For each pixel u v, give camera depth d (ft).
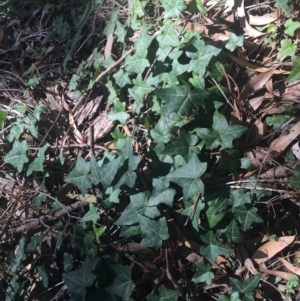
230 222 1.21
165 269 1.25
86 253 1.25
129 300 1.18
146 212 1.22
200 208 1.21
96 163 1.23
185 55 1.26
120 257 1.28
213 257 1.19
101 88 1.44
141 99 1.29
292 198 1.21
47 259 1.35
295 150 1.21
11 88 1.59
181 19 1.34
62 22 1.61
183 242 1.25
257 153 1.23
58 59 1.60
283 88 1.26
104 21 1.53
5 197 1.42
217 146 1.19
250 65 1.28
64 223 1.34
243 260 1.24
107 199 1.27
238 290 1.18
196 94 1.21
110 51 1.40
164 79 1.27
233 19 1.38
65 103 1.47
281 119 1.23
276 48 1.30
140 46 1.29
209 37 1.31
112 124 1.38
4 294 1.35
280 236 1.25
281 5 1.26
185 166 1.18
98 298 1.20
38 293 1.31
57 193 1.35
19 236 1.38
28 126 1.40
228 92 1.25
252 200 1.21
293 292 1.22
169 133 1.24
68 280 1.22
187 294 1.23
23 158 1.37
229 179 1.22
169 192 1.20
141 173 1.27
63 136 1.43
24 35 1.70
